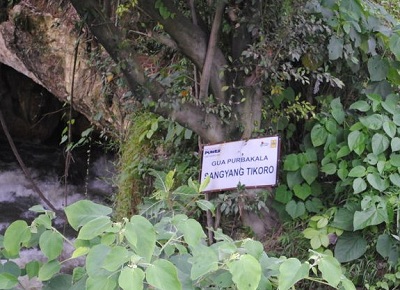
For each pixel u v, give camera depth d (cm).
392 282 338
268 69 369
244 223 392
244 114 387
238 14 370
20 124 1070
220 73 382
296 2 367
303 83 392
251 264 198
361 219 342
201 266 204
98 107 566
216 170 383
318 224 364
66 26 588
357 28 376
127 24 411
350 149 369
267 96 396
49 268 222
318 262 208
